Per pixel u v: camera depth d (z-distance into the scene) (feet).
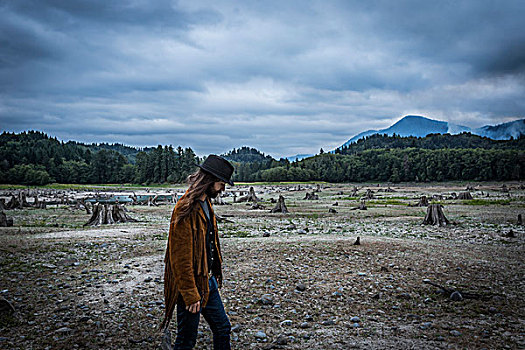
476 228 61.67
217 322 11.15
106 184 546.67
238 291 22.09
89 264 29.68
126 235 49.44
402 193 249.14
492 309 18.74
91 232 52.75
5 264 28.96
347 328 16.53
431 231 57.93
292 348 14.33
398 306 19.70
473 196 187.93
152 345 14.52
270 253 33.58
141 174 550.77
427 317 18.02
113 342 14.70
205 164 10.84
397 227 64.95
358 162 643.86
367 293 21.94
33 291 21.66
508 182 490.08
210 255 10.98
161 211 110.11
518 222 66.49
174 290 10.70
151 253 34.91
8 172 468.34
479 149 627.87
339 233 54.90
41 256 32.76
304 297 21.09
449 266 29.09
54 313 17.98
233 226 66.69
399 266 28.81
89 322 16.72
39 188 422.00
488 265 29.66
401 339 15.23
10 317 17.07
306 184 536.42
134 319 17.29
